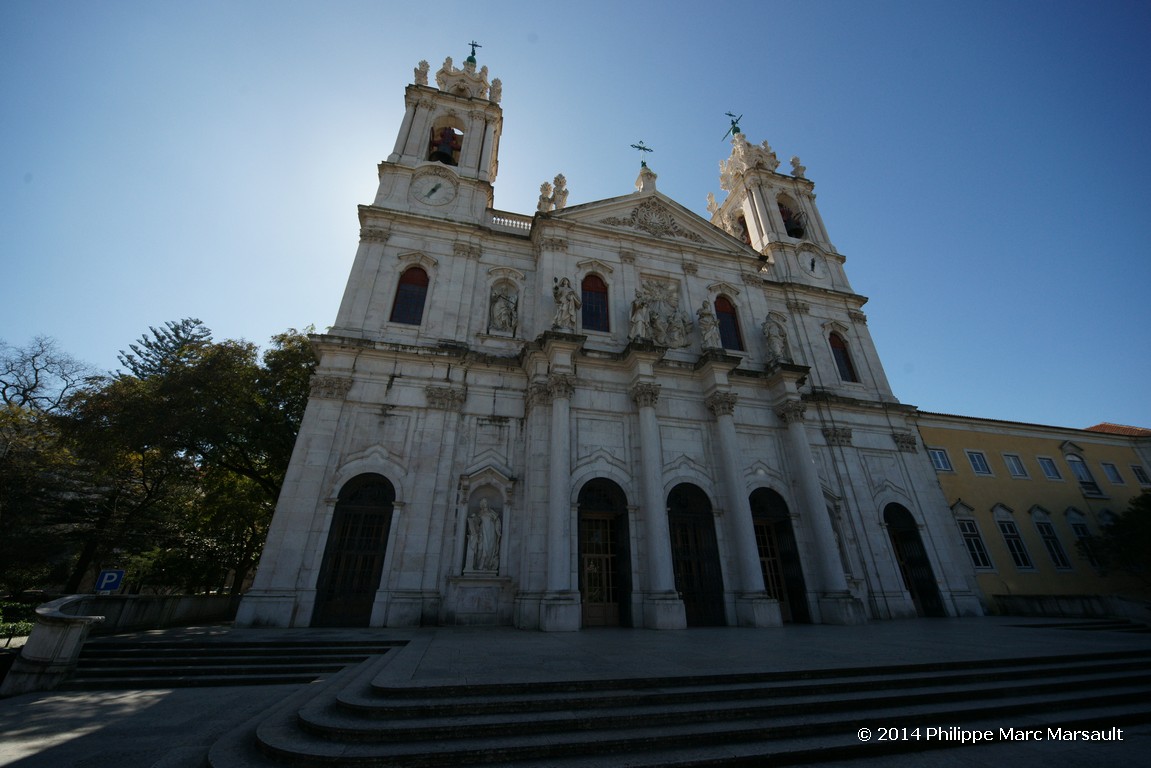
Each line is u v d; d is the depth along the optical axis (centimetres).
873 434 2456
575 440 1900
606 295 2350
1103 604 1853
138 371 3866
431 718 613
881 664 870
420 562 1642
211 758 538
